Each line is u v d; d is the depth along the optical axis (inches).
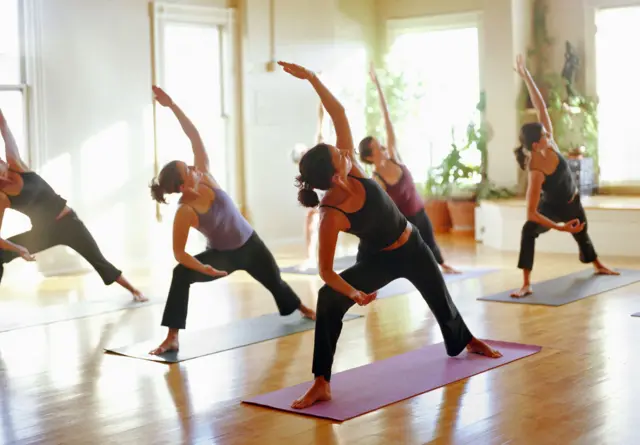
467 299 236.2
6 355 186.1
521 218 334.0
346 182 139.5
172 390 156.8
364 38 412.5
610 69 383.9
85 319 222.7
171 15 331.3
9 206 217.2
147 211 327.0
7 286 276.1
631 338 186.7
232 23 352.2
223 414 141.9
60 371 171.9
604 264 292.7
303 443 126.6
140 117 323.9
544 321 206.4
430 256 157.3
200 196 182.9
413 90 410.6
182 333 202.2
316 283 269.3
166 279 285.1
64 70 301.4
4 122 217.0
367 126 409.7
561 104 385.4
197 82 343.3
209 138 347.9
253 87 359.9
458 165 389.1
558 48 393.4
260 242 198.8
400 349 182.2
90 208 310.3
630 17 378.0
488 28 385.4
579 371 161.0
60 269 302.4
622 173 384.2
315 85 145.5
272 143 369.1
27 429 137.0
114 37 315.0
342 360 174.6
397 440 126.5
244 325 209.3
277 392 152.5
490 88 386.6
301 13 376.5
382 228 146.1
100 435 133.1
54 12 297.7
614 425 130.0
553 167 236.2
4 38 287.7
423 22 410.3
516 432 128.2
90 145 309.4
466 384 154.3
